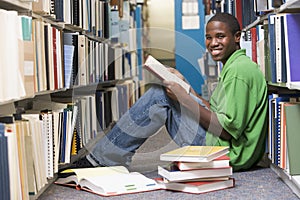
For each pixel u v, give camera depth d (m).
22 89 1.71
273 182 2.29
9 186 1.44
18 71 1.67
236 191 2.11
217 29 2.68
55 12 2.45
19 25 1.71
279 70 2.30
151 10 5.70
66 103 2.58
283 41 2.29
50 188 2.21
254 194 2.05
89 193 2.11
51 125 2.18
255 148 2.56
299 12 2.47
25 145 1.77
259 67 2.83
